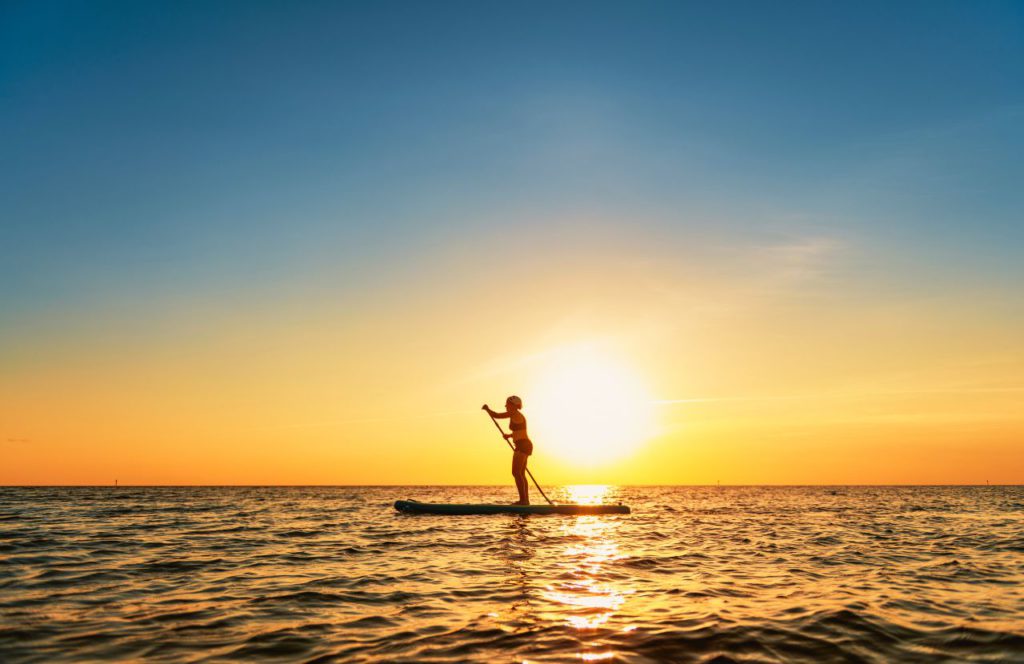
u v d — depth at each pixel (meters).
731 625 5.64
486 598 6.88
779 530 15.70
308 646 5.04
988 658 4.77
